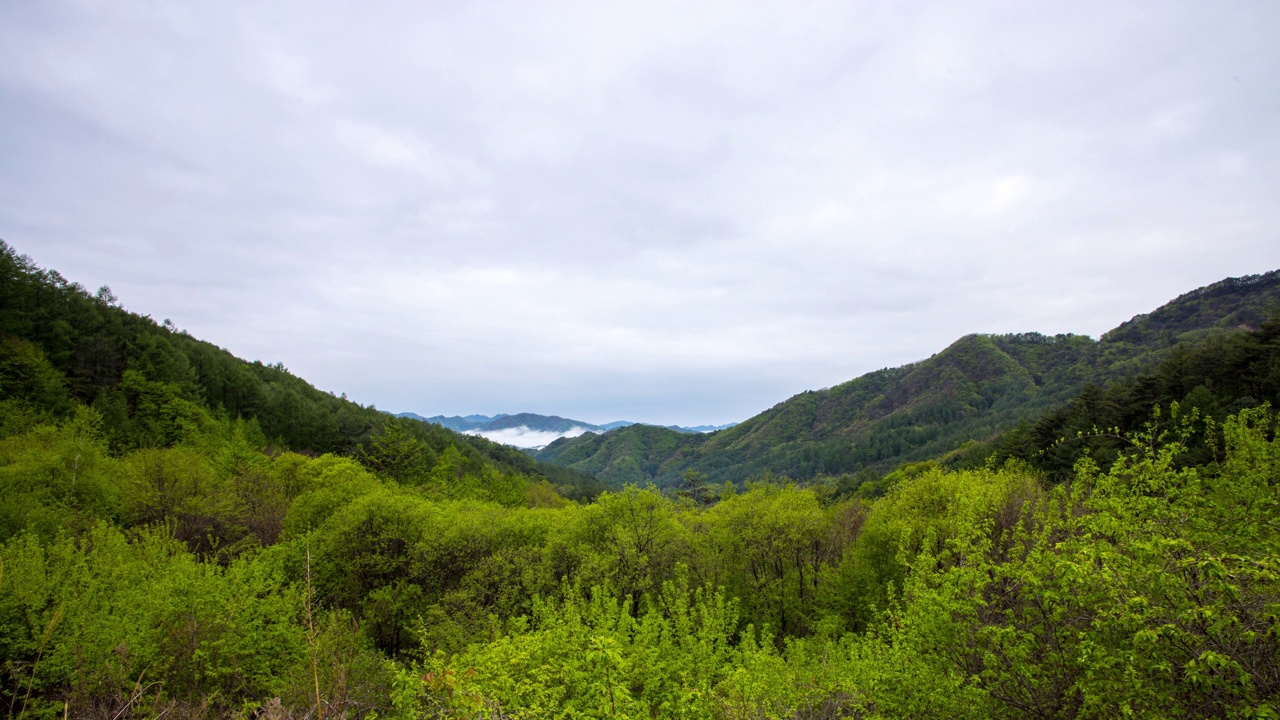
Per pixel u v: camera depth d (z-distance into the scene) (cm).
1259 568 473
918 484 2525
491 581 2158
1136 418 3772
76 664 1059
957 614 679
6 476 2233
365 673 1294
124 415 4334
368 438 7206
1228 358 3416
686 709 845
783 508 2773
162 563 1580
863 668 910
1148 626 508
